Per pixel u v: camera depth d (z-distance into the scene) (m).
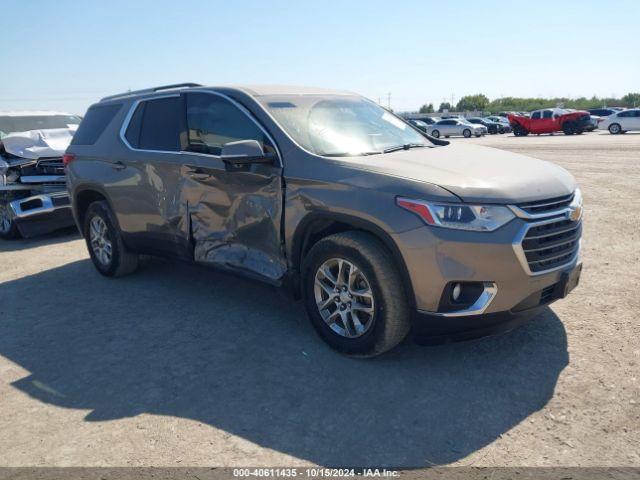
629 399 3.06
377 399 3.20
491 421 2.94
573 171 12.70
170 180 4.74
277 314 4.57
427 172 3.43
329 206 3.57
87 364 3.84
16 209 7.73
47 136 8.33
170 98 4.91
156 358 3.87
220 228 4.41
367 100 5.16
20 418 3.19
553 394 3.16
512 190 3.24
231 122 4.32
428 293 3.23
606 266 5.39
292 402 3.21
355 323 3.60
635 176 11.53
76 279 5.90
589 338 3.82
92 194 5.82
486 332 3.32
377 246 3.41
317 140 4.05
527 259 3.20
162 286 5.46
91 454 2.82
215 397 3.31
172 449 2.83
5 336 4.42
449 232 3.14
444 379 3.38
